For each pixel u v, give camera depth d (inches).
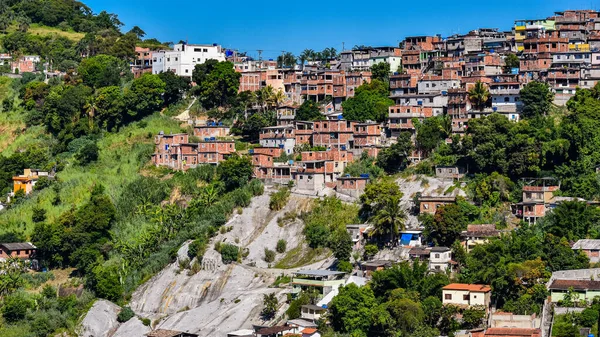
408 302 7834.6
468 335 7573.8
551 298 7839.6
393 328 7800.2
